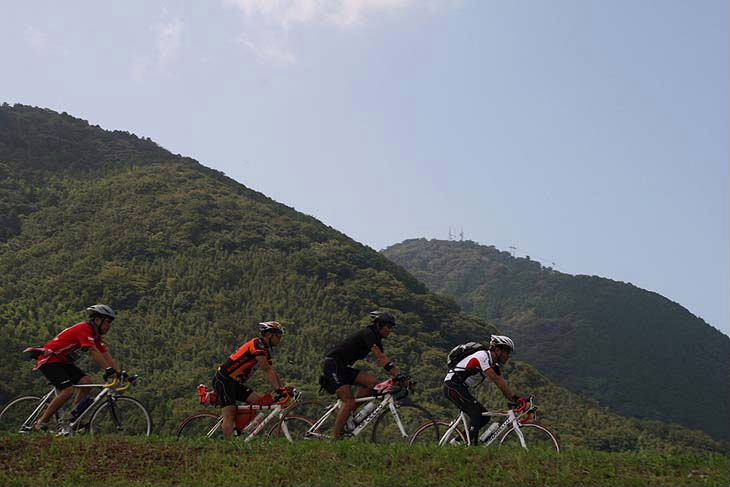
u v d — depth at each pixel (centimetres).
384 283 13175
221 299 11044
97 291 10631
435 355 10025
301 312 11188
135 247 12481
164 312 10412
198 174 17562
